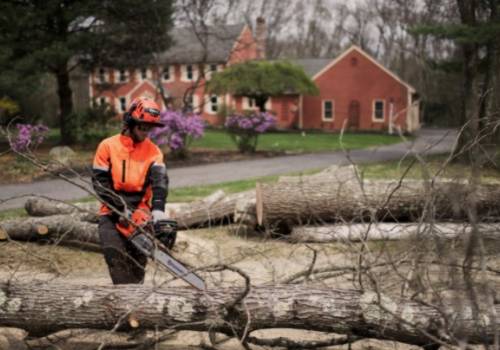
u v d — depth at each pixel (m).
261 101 40.44
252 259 6.91
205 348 4.16
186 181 15.23
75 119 25.80
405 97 42.69
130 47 25.84
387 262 3.98
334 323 3.53
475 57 18.20
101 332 4.39
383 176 13.50
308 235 7.42
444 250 3.89
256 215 8.20
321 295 3.60
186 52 47.88
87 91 47.53
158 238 4.11
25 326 3.74
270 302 3.58
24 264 6.60
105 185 4.28
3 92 22.86
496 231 5.66
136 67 27.66
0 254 6.97
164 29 25.23
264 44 50.69
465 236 4.14
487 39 16.86
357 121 44.47
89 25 24.41
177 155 21.39
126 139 4.34
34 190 13.83
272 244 7.68
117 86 29.31
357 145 29.78
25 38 22.02
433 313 3.46
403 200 7.51
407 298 3.82
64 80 26.33
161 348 4.16
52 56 20.94
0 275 6.06
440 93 41.59
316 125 45.94
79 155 21.48
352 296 3.59
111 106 27.84
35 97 34.38
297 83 39.41
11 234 7.67
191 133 21.20
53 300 3.68
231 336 3.83
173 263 3.85
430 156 12.95
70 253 7.18
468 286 3.46
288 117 46.59
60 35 23.06
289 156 23.12
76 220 7.46
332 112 45.28
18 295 3.72
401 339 3.52
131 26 24.56
